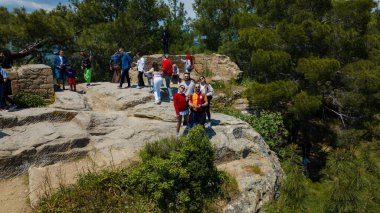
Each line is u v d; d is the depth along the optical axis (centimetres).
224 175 768
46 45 1805
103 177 646
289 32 1334
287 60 1341
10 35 1555
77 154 776
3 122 805
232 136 900
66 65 1201
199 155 696
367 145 1152
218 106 1356
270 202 759
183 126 937
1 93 912
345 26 1404
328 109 1527
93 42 1806
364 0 1295
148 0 2203
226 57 1725
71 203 579
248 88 1420
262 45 1438
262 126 1176
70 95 1107
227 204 712
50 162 740
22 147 725
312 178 1298
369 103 1331
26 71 1048
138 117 1025
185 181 670
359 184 607
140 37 2153
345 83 1344
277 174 877
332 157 702
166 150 726
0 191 638
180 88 809
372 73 1231
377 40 1358
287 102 1385
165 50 1836
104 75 2122
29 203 602
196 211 673
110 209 586
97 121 903
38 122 869
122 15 1980
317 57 1330
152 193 631
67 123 910
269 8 1647
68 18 2027
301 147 1608
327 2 1422
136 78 1545
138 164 724
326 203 612
